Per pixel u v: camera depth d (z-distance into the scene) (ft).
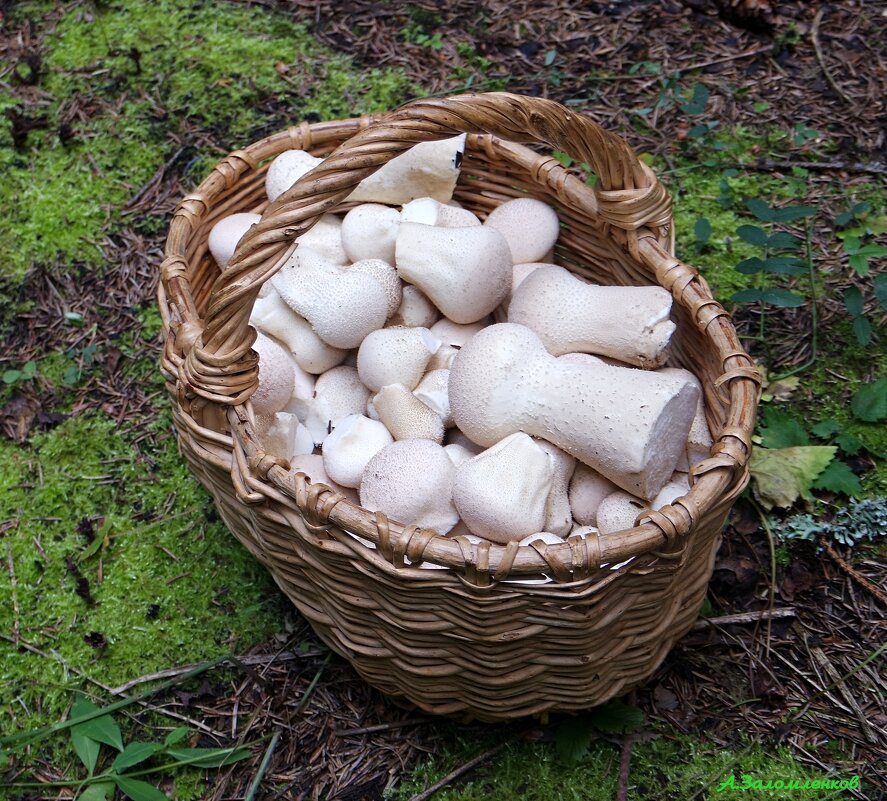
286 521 1.52
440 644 1.53
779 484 1.95
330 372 1.92
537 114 1.68
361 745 1.76
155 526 2.04
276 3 2.98
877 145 2.54
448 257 1.82
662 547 1.43
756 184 2.49
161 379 2.28
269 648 1.87
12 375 2.27
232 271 1.49
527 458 1.63
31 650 1.88
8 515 2.07
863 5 2.85
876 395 2.04
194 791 1.72
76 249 2.49
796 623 1.85
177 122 2.70
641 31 2.88
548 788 1.69
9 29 2.93
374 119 2.02
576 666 1.54
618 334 1.75
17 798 1.72
